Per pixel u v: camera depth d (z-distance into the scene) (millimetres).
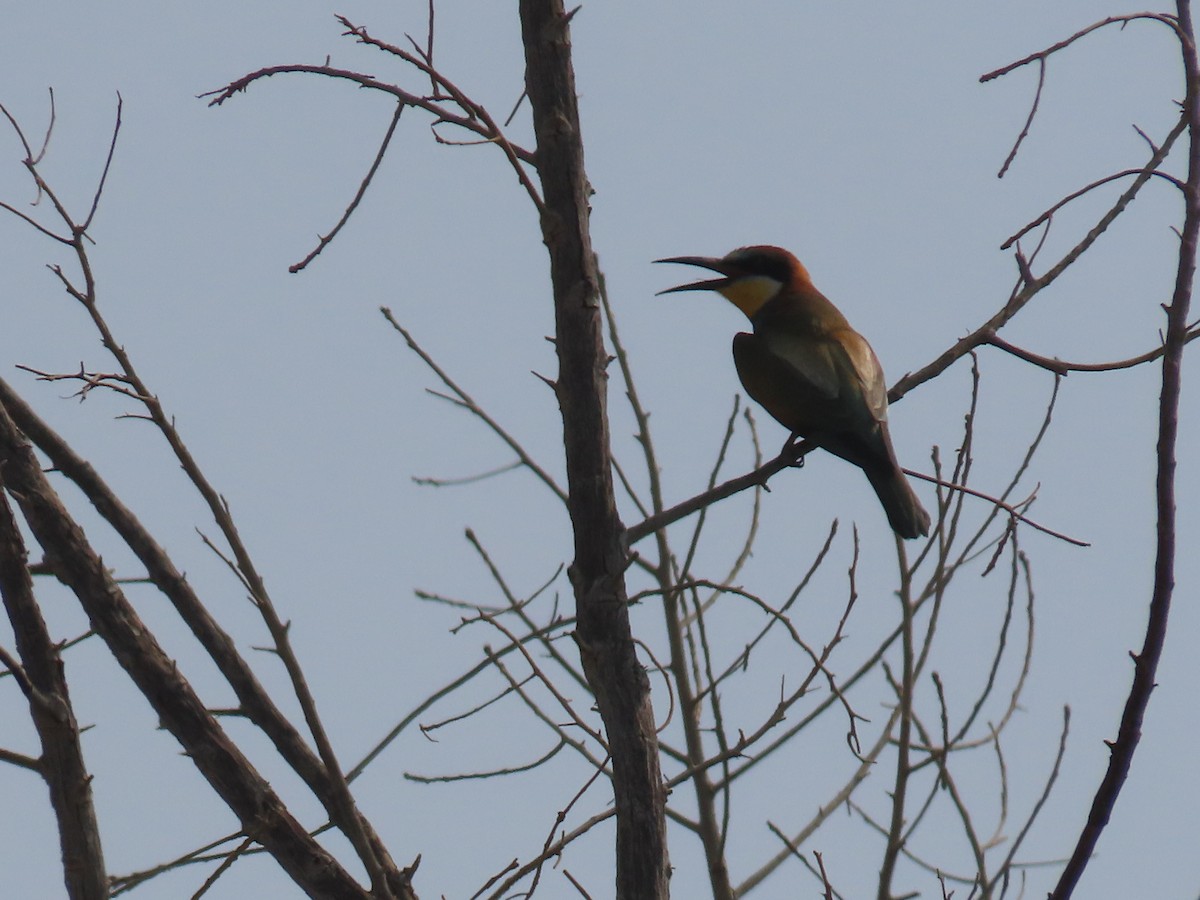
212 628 10188
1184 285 8109
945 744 11016
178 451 9633
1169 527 8117
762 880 12078
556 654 11828
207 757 9820
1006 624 11836
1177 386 8094
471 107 9898
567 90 10234
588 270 10250
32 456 9750
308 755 10031
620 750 10320
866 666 12266
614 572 10453
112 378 9734
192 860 9484
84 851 8562
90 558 9812
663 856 10273
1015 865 10734
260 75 10008
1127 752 8211
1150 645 8156
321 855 9828
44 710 8445
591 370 10281
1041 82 8523
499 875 9469
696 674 12695
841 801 12477
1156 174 8328
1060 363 11570
